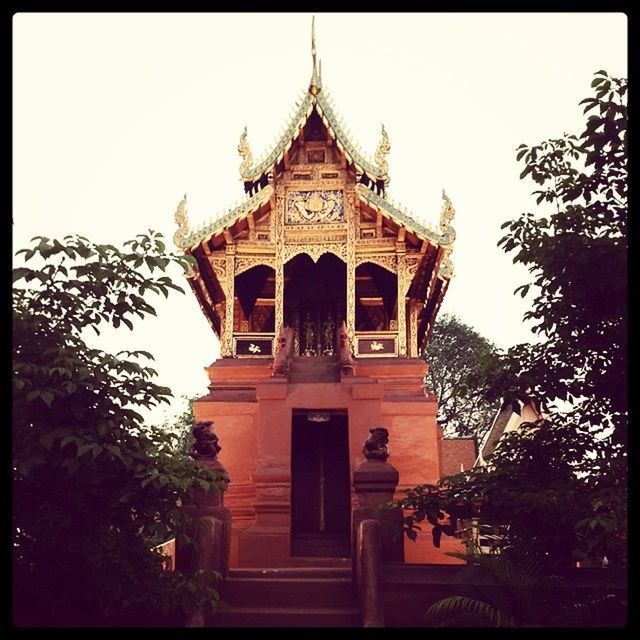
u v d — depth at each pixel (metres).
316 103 21.03
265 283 23.17
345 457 19.66
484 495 10.98
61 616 10.51
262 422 17.31
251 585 12.01
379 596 10.94
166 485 9.93
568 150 10.84
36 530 9.91
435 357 44.50
